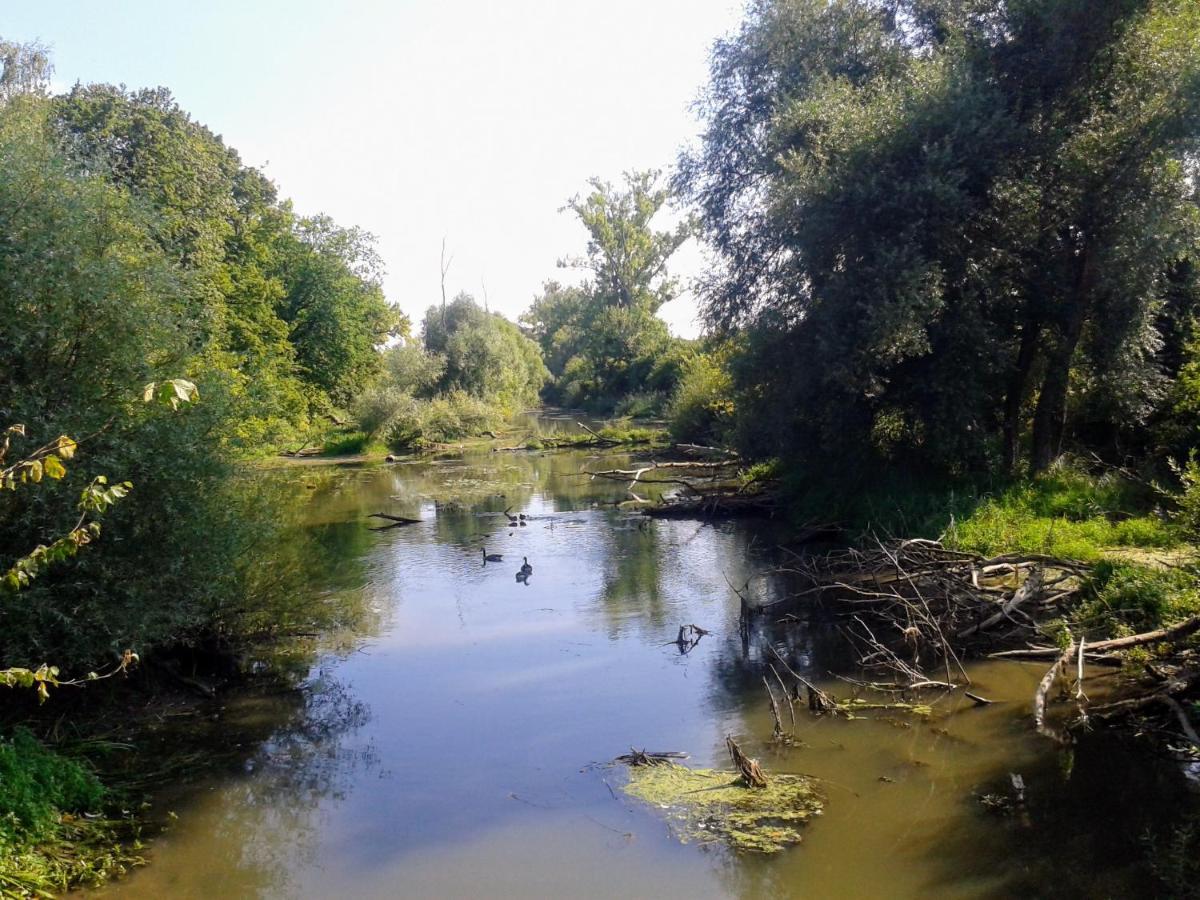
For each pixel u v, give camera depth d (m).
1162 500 14.74
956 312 16.30
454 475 32.34
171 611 9.14
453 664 11.10
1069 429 19.12
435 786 7.73
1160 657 8.57
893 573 13.59
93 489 5.06
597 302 69.12
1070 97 16.53
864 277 16.34
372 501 26.03
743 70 23.11
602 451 39.47
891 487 17.83
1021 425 19.41
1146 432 18.19
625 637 12.09
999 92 16.20
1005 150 16.17
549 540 19.27
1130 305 16.16
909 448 18.34
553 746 8.52
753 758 8.05
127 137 25.47
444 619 13.19
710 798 7.30
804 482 20.97
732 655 11.15
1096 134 15.81
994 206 16.53
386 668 11.01
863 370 16.48
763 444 20.56
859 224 16.55
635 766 7.99
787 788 7.41
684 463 30.83
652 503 23.69
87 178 9.60
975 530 13.96
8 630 7.84
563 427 54.75
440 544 19.05
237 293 29.02
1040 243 16.75
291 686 10.40
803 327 18.30
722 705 9.45
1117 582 10.37
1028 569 11.66
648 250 66.50
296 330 36.44
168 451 9.10
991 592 11.28
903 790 7.30
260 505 11.10
